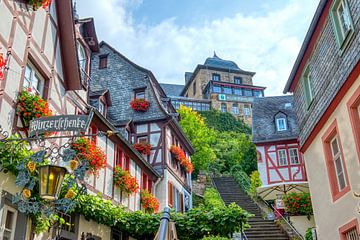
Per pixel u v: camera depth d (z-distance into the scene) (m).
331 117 9.05
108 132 6.05
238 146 36.19
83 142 9.64
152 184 16.97
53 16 9.29
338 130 8.62
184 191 20.88
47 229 7.93
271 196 20.34
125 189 12.96
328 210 9.28
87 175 10.34
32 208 6.29
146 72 20.05
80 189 6.48
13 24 7.45
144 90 19.62
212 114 46.03
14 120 7.21
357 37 7.51
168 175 18.05
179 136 21.09
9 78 7.14
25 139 6.02
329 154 9.38
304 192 17.77
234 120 46.66
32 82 8.25
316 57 9.94
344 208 8.31
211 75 52.31
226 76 52.66
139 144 18.05
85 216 9.75
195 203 24.84
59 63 9.51
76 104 10.50
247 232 15.28
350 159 8.03
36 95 7.78
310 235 12.61
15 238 6.81
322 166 9.66
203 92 51.06
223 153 35.19
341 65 8.30
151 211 15.27
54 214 7.74
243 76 53.19
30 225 7.29
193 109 47.75
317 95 9.87
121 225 11.13
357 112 7.90
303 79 11.02
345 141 8.27
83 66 11.70
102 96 14.77
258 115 23.56
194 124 31.42
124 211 11.80
